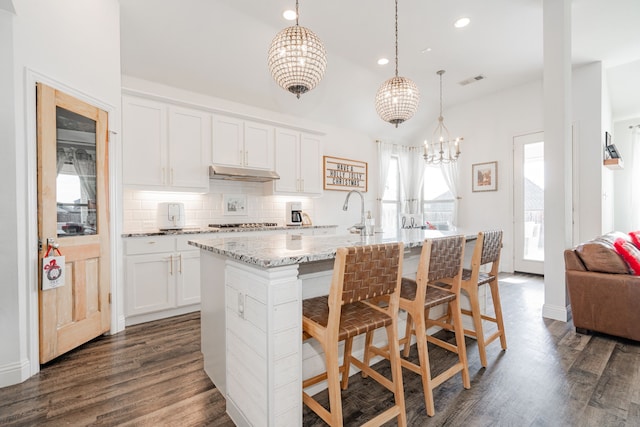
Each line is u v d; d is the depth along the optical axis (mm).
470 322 2613
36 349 1965
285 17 3096
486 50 3785
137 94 3033
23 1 1892
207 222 3879
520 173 4922
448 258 1741
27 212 1926
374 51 3773
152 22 2904
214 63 3486
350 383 1868
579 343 2400
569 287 2625
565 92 2883
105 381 1881
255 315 1334
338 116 5039
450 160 4559
